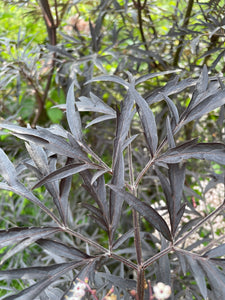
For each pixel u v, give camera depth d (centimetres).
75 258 30
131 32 65
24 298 27
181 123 32
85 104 36
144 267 31
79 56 69
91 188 31
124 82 35
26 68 65
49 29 70
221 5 55
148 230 64
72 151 30
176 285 43
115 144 31
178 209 30
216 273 27
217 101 31
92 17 73
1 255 62
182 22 62
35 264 63
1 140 70
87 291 29
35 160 31
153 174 65
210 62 64
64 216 31
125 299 35
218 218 51
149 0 70
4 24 78
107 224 30
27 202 74
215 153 28
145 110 30
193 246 40
